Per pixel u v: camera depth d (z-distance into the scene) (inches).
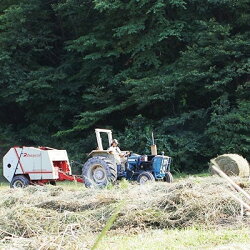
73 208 539.8
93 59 1681.8
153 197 521.3
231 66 1455.5
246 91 1449.3
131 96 1594.5
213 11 1646.2
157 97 1508.4
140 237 416.8
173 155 1437.0
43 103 1863.9
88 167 957.2
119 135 1581.0
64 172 1021.2
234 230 416.8
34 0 1861.5
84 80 1824.6
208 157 1457.9
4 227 458.9
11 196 616.1
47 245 347.9
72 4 1779.0
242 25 1595.7
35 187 743.1
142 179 925.2
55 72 1844.2
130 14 1638.8
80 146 1683.1
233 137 1373.0
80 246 352.5
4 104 1947.6
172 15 1680.6
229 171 1026.7
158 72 1631.4
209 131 1387.8
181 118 1477.6
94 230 455.8
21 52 1856.5
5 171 1034.1
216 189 514.9
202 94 1541.6
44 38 1871.3
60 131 1731.1
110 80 1697.8
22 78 1812.3
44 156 1000.9
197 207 470.9
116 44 1720.0
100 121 1761.8
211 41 1485.0
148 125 1535.4
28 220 469.1
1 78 1807.3
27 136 1843.0
